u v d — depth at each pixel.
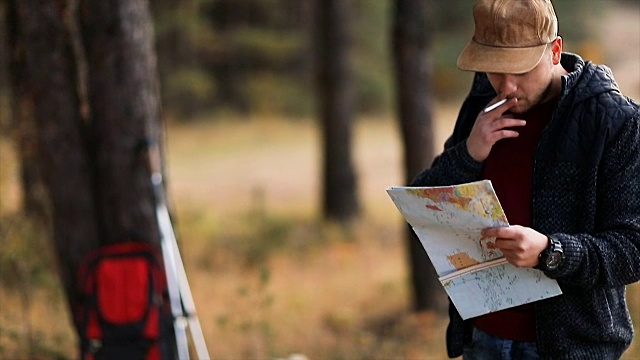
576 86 3.31
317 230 15.00
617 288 3.45
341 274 12.30
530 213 3.42
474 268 3.41
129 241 6.65
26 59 6.44
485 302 3.42
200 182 21.64
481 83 3.74
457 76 35.62
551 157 3.33
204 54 32.19
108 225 6.66
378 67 33.78
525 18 3.24
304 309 10.22
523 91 3.34
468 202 3.21
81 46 6.50
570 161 3.29
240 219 16.03
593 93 3.28
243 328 8.09
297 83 33.78
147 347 6.29
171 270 6.40
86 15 6.44
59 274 6.82
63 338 7.75
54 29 6.36
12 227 8.25
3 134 8.90
